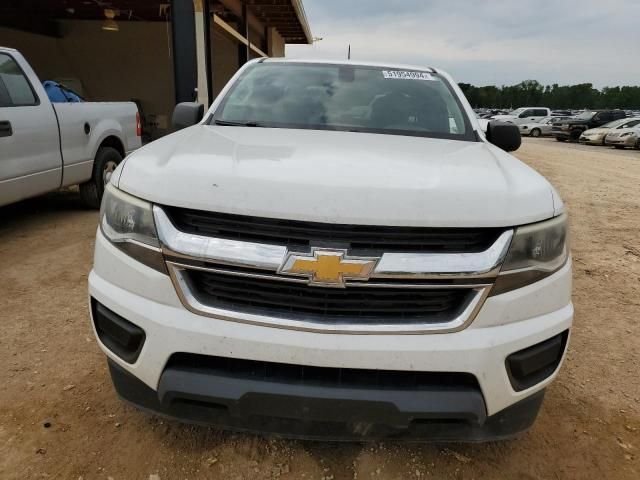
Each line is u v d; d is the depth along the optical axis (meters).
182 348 1.86
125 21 15.22
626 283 4.82
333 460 2.31
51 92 5.87
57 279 4.14
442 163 2.27
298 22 17.62
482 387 1.88
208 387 1.85
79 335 3.27
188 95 9.81
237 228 1.83
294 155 2.20
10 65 4.91
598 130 25.69
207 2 9.88
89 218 6.03
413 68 3.78
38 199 6.96
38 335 3.25
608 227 7.12
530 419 2.13
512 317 1.90
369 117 3.16
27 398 2.63
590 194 9.85
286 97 3.30
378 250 1.79
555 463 2.38
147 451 2.31
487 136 3.39
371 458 2.33
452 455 2.38
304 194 1.81
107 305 2.02
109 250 2.05
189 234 1.85
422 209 1.80
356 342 1.81
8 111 4.67
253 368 1.89
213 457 2.29
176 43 9.65
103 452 2.29
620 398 2.94
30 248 4.88
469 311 1.85
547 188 2.15
